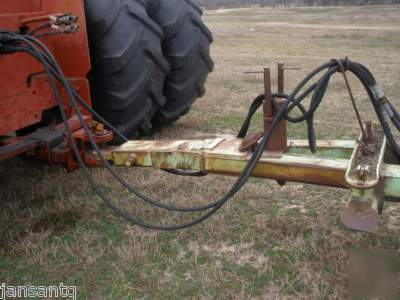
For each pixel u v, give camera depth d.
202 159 2.86
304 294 2.59
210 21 28.84
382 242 3.06
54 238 3.24
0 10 3.17
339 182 2.50
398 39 15.68
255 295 2.61
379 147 2.62
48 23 3.00
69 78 3.56
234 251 3.03
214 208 2.67
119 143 3.69
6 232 3.33
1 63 2.97
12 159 4.54
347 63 2.47
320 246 3.03
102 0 3.69
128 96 3.90
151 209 3.58
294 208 3.56
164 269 2.87
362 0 43.56
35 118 3.27
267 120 2.64
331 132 5.30
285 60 11.44
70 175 4.20
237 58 12.05
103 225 3.40
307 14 32.56
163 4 4.56
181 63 4.69
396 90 7.47
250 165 2.54
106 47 3.70
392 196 2.38
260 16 32.25
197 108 6.49
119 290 2.69
